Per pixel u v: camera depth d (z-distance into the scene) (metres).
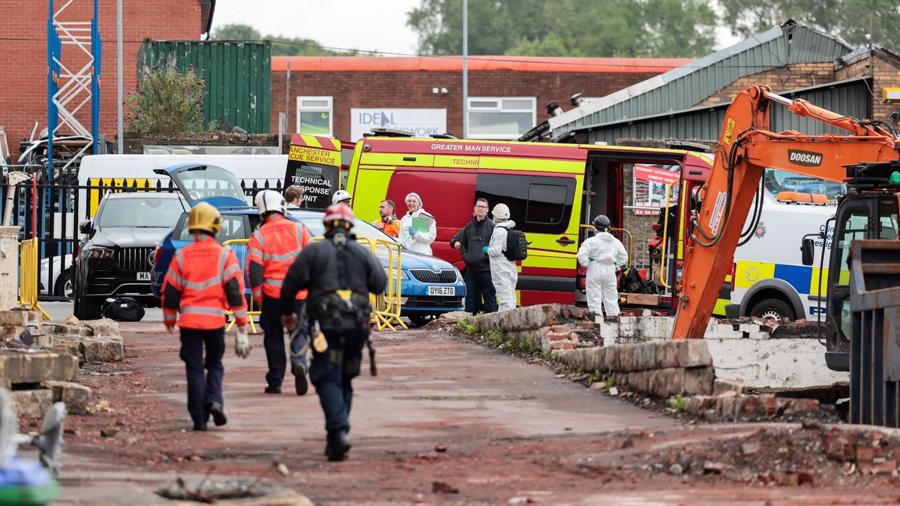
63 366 38.03
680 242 75.12
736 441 31.42
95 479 27.20
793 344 64.12
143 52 144.12
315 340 30.91
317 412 38.84
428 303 67.06
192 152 125.12
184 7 156.50
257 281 42.31
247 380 46.12
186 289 35.47
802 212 73.19
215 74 144.62
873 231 54.03
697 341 40.03
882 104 115.69
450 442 34.16
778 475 29.09
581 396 43.44
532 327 54.66
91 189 89.62
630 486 28.52
